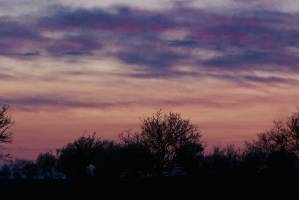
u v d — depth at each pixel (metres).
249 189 65.44
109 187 70.56
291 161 80.19
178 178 74.88
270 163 80.06
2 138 67.12
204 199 60.75
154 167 86.62
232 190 65.44
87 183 74.19
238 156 87.56
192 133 88.56
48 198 63.12
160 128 87.62
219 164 87.38
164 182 72.44
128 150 86.56
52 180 77.69
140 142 88.56
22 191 68.38
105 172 87.31
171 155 87.25
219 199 60.44
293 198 59.41
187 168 86.88
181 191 66.19
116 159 86.75
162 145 87.25
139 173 86.62
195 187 68.25
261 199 59.44
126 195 64.81
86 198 63.28
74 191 68.44
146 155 86.31
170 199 61.41
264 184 68.06
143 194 65.19
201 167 87.00
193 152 86.94
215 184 69.38
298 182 68.69
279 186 66.44
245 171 82.19
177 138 87.62
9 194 66.00
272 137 88.19
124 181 74.94
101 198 63.19
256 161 83.62
